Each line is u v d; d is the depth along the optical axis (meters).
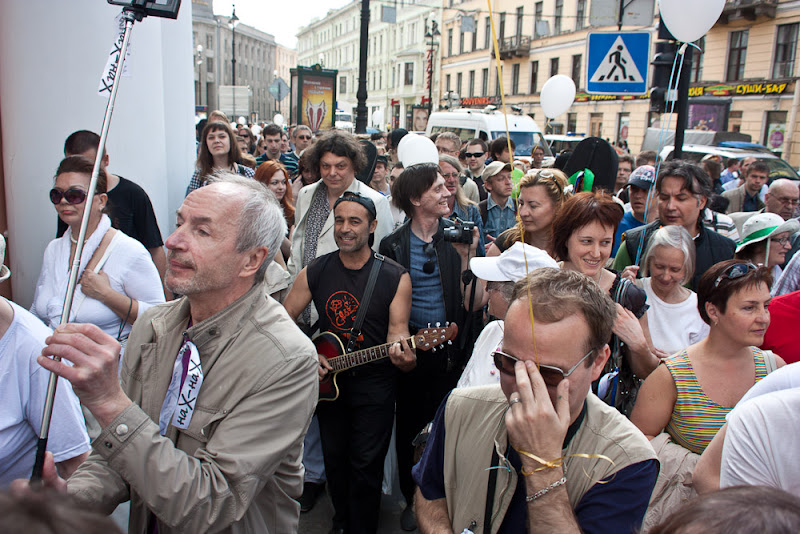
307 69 15.88
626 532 1.38
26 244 4.00
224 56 73.56
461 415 1.63
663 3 4.05
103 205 2.84
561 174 3.61
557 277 1.48
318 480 3.54
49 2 3.82
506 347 1.46
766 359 2.31
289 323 1.76
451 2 38.47
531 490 1.34
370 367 3.16
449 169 5.03
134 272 2.81
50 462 1.51
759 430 1.58
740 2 25.00
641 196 4.64
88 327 1.44
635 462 1.42
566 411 1.37
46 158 3.96
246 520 1.66
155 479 1.43
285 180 5.33
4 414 1.80
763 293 2.15
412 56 51.88
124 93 4.20
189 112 6.94
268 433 1.61
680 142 5.66
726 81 26.78
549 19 34.28
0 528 0.70
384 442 3.17
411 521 3.39
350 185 4.14
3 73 3.89
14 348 1.80
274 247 1.74
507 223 5.89
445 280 3.50
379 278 3.20
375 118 29.12
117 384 1.46
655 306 2.99
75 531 0.72
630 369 2.62
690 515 0.87
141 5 1.88
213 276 1.62
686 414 2.28
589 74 6.01
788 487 1.54
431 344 3.02
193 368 1.64
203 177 5.51
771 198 5.64
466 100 37.00
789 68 24.20
